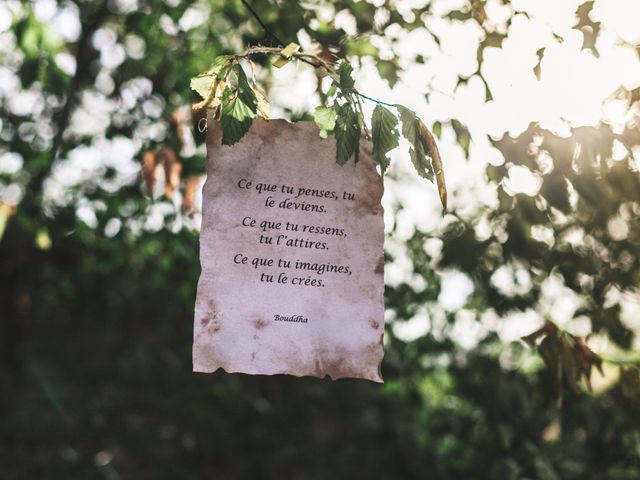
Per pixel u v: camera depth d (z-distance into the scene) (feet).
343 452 14.65
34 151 11.33
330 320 3.71
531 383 9.23
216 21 10.30
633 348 8.92
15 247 13.29
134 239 11.27
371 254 3.77
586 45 5.80
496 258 8.29
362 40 7.22
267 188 3.74
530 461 9.17
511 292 8.77
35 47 8.98
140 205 10.33
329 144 3.81
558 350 5.68
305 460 15.65
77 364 19.66
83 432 17.74
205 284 3.64
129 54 11.05
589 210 7.37
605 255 8.09
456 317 10.59
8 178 11.66
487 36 6.14
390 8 7.09
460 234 8.45
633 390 6.32
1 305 16.48
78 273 13.93
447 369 11.38
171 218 10.35
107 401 18.45
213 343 3.61
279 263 3.71
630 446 9.11
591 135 5.72
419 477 12.49
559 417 9.04
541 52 5.88
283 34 7.57
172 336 16.49
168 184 7.34
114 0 11.52
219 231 3.68
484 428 10.69
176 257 11.06
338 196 3.79
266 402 16.28
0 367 18.13
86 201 10.61
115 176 10.64
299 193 3.76
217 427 16.21
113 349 20.18
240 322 3.64
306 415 16.22
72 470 16.29
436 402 12.97
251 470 15.88
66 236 11.02
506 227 6.82
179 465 16.42
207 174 3.72
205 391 16.43
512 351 10.27
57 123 11.84
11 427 17.40
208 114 3.78
